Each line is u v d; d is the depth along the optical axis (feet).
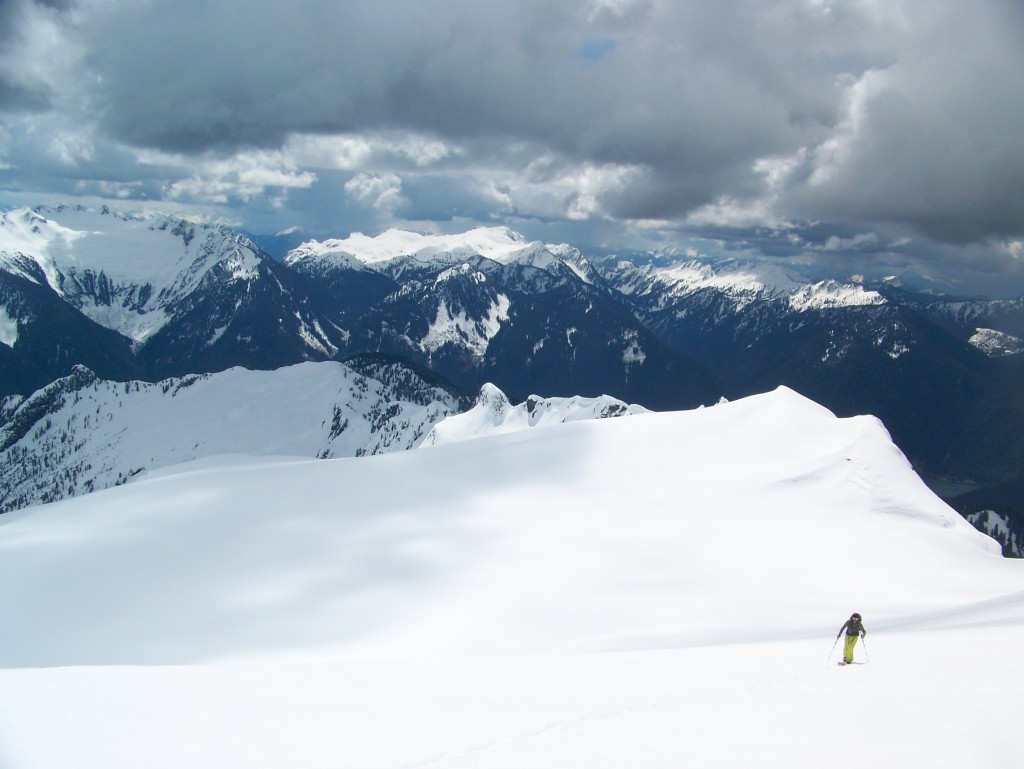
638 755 67.87
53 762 75.77
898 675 93.66
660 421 366.63
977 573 227.61
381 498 317.83
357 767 70.38
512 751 71.46
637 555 234.99
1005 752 63.87
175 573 259.19
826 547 240.32
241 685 107.65
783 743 68.74
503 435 390.01
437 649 181.68
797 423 332.39
